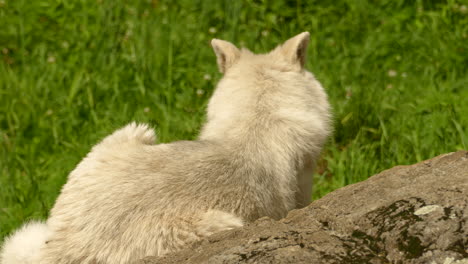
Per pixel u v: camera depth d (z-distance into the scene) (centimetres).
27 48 3022
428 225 984
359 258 977
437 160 1241
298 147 1563
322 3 3145
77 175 1416
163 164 1406
